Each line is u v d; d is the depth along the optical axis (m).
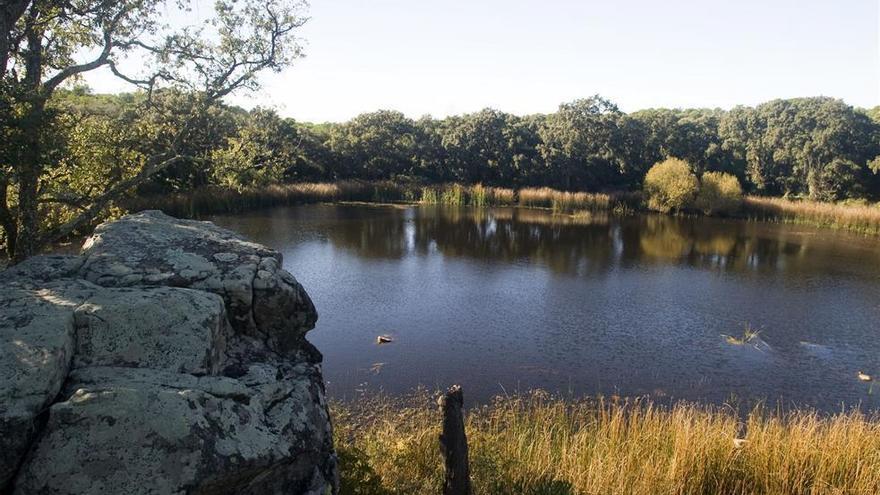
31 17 12.09
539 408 12.30
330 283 23.08
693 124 73.31
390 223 39.47
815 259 30.39
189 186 38.03
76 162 13.58
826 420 12.34
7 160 9.16
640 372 15.05
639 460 8.66
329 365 14.80
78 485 3.38
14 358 3.75
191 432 3.66
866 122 68.44
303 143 56.53
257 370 4.73
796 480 8.26
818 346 17.28
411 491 7.11
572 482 7.71
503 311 19.94
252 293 5.32
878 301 22.16
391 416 11.66
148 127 16.19
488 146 65.56
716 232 39.94
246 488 3.96
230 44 16.70
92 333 4.25
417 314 19.38
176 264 5.41
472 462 7.95
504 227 39.69
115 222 6.18
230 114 41.91
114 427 3.54
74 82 14.67
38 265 5.20
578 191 62.88
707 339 17.69
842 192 62.28
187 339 4.40
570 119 63.47
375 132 62.53
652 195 52.38
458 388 6.29
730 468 8.45
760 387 14.40
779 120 67.88
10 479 3.43
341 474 6.27
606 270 26.73
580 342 17.12
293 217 40.16
